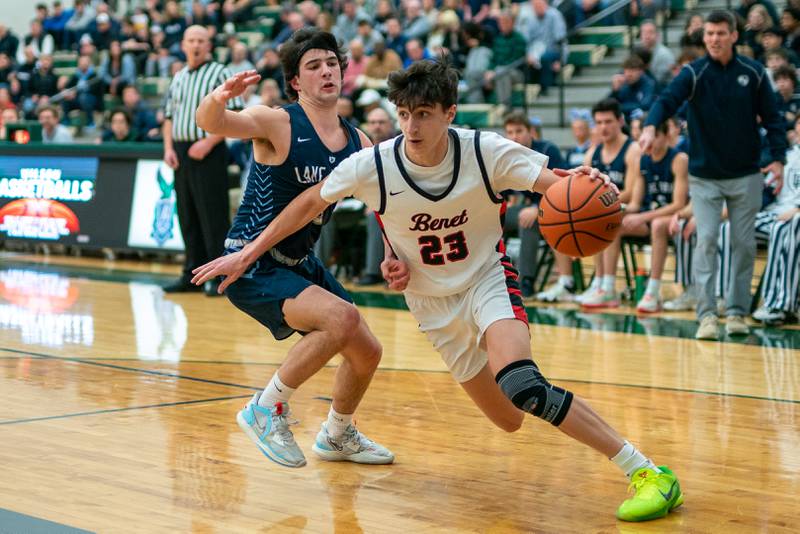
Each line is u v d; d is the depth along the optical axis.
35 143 18.78
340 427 5.99
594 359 9.50
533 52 19.80
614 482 5.63
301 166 5.67
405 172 5.11
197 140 13.41
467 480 5.67
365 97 18.23
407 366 9.16
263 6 28.47
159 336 10.62
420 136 4.87
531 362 5.08
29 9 32.06
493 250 5.39
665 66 17.36
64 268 16.92
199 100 13.24
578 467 5.94
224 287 5.62
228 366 9.01
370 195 5.22
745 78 10.21
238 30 27.53
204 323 11.55
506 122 12.86
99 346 9.92
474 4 22.42
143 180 17.27
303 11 24.83
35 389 7.85
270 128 5.58
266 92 17.91
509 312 5.21
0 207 18.86
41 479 5.48
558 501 5.29
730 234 10.80
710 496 5.37
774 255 11.54
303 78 5.70
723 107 10.27
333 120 5.82
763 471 5.86
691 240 12.59
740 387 8.26
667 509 5.01
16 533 4.57
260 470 5.80
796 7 16.97
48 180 18.30
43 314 11.98
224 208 13.69
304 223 5.41
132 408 7.28
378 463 5.99
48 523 4.73
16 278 15.47
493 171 5.12
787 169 12.30
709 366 9.16
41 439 6.34
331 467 5.93
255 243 5.46
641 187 12.84
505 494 5.41
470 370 5.54
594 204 5.05
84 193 17.86
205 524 4.82
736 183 10.52
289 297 5.62
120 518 4.86
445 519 4.98
